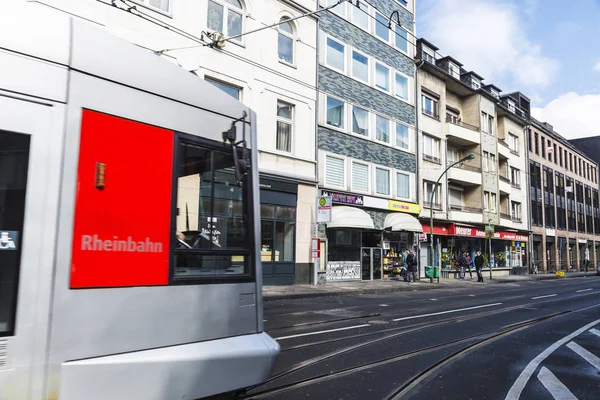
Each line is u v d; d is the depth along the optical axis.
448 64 32.22
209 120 3.59
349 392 5.06
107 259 2.81
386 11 26.52
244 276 3.75
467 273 32.62
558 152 50.47
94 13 13.28
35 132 2.57
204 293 3.39
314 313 11.19
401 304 13.85
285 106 19.91
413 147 27.77
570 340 8.44
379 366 6.21
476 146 33.41
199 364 3.23
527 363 6.61
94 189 2.78
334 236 22.20
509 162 38.66
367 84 24.42
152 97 3.18
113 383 2.76
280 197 18.95
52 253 2.57
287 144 19.83
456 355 7.02
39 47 2.65
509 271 37.66
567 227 50.53
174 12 15.59
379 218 24.61
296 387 5.17
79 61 2.81
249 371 3.60
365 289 18.34
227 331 3.55
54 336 2.55
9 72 2.53
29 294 2.47
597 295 18.34
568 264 49.59
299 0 20.48
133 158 3.01
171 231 3.20
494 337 8.58
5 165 2.46
